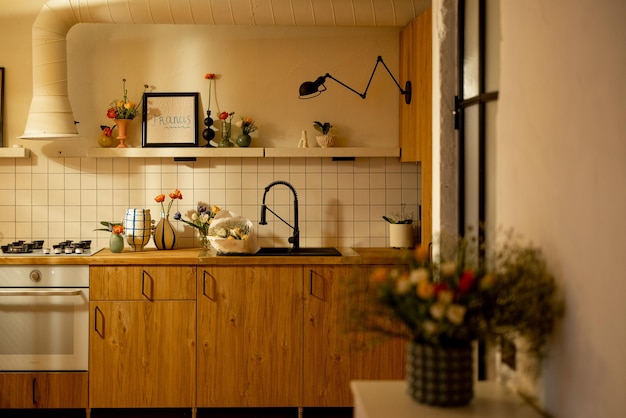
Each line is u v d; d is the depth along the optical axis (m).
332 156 4.83
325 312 4.38
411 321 2.00
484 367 2.49
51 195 4.99
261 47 5.01
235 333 4.37
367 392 2.15
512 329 1.97
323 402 4.40
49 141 4.97
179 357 4.36
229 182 5.03
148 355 4.36
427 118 4.17
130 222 4.70
